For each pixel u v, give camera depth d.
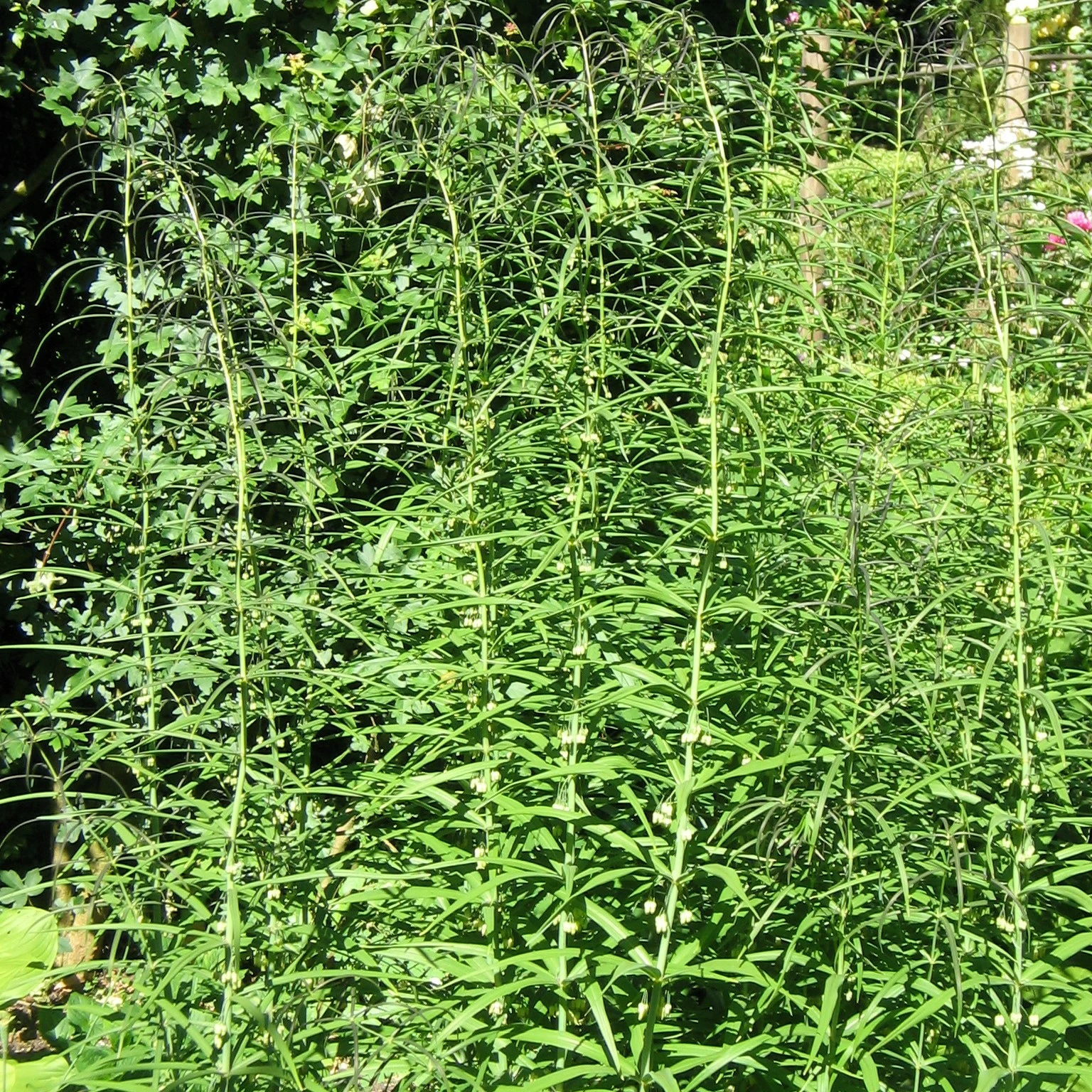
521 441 2.96
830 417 3.04
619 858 2.53
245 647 2.37
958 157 2.97
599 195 2.90
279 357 3.34
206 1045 1.78
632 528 3.00
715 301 2.89
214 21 3.86
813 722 2.45
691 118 2.79
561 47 4.08
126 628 3.43
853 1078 2.26
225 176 3.93
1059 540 2.69
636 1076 2.11
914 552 2.74
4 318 4.04
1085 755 2.23
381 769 2.75
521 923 2.52
